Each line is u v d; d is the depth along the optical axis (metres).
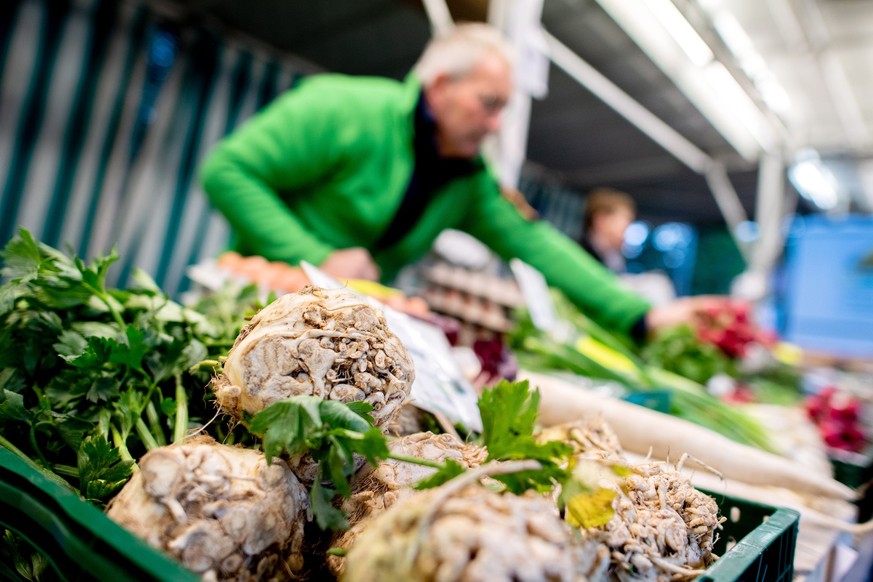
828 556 0.77
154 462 0.39
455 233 2.76
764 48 2.36
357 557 0.34
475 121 1.68
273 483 0.41
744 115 2.92
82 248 2.97
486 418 0.49
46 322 0.63
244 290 0.82
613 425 0.94
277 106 1.64
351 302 0.46
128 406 0.54
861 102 2.87
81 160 2.88
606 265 3.37
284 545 0.41
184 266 3.37
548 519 0.33
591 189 5.45
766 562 0.47
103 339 0.56
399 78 3.53
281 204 1.57
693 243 6.76
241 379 0.43
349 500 0.46
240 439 0.52
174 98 3.15
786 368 2.57
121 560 0.31
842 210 4.88
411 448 0.49
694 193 5.05
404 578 0.31
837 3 2.14
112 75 2.90
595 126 3.85
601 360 1.58
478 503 0.33
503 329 2.02
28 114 2.69
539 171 5.12
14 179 2.70
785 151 3.37
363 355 0.45
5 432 0.59
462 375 0.78
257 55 3.39
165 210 3.23
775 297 4.77
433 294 2.23
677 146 3.56
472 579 0.29
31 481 0.39
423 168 1.77
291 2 2.80
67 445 0.57
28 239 0.65
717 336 1.97
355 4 2.74
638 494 0.48
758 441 1.28
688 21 1.93
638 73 2.82
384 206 1.73
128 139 3.03
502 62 1.65
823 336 3.75
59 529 0.35
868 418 1.69
